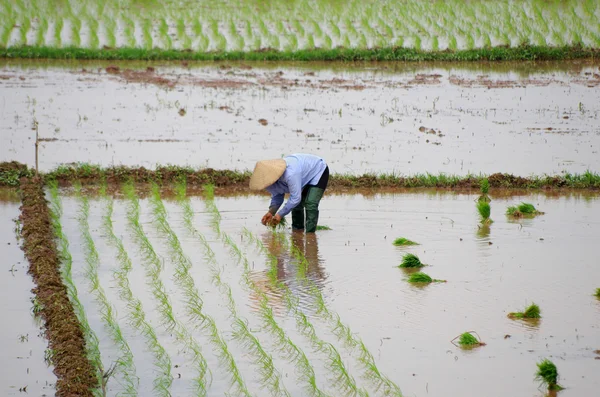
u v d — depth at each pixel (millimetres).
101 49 87250
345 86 77312
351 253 37312
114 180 48906
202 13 104812
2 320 29578
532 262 36031
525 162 53719
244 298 31766
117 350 27062
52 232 39188
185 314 30156
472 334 28422
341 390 24531
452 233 40344
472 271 34875
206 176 49000
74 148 55312
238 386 24672
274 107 68688
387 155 55125
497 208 44906
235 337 28094
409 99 72500
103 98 70188
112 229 40062
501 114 67250
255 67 85188
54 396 24219
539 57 88812
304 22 101312
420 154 55531
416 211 44156
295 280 33812
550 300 31625
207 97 71750
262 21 98188
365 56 88188
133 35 93500
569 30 95812
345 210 44375
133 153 54375
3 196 45844
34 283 33062
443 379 25141
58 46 87750
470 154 55594
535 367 25938
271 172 38000
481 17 102062
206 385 24766
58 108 66312
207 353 26953
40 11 102062
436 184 49062
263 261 36156
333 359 25594
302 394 24266
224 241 38750
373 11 105688
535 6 105438
